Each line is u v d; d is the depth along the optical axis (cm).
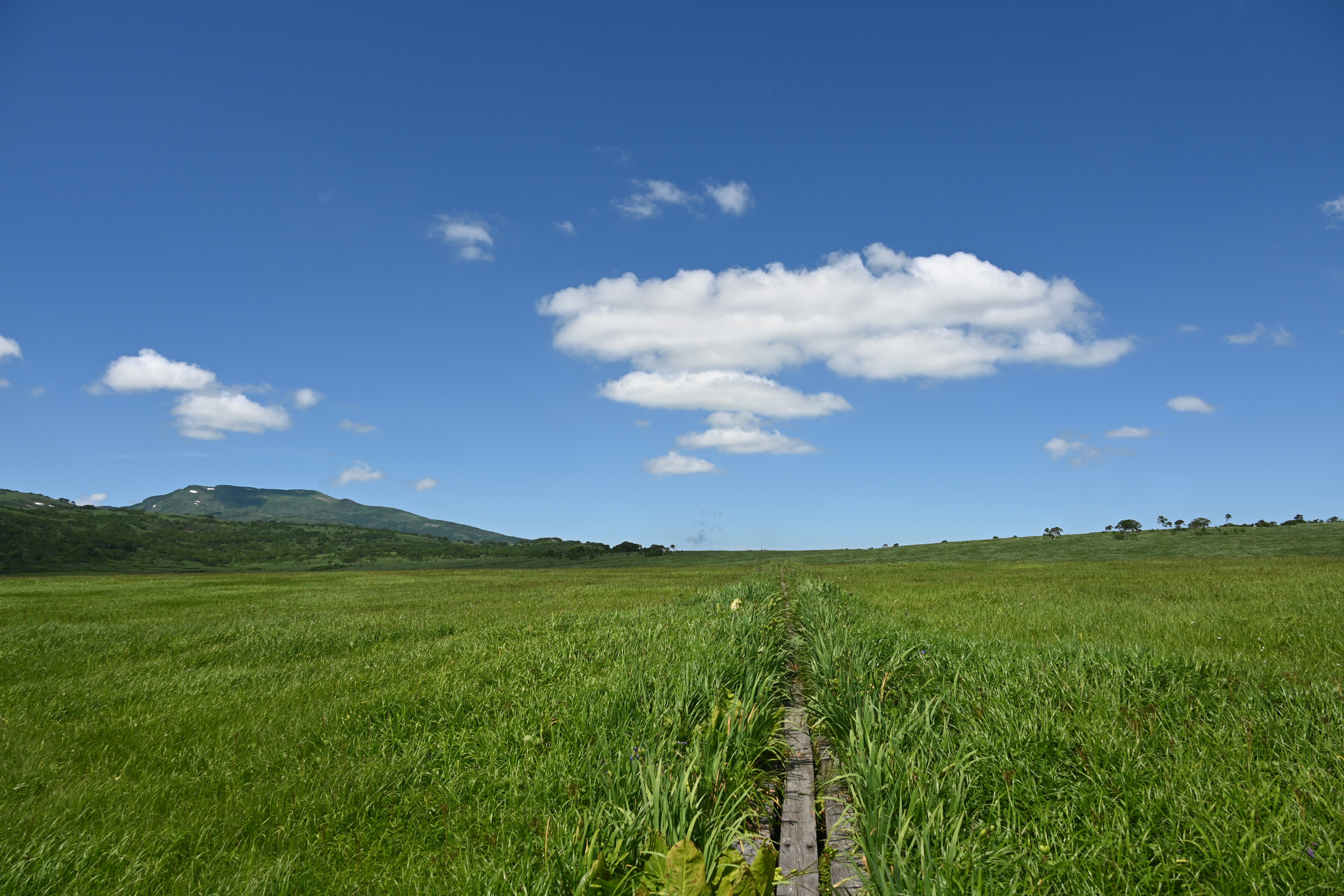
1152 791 382
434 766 515
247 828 423
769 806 433
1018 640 962
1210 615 1185
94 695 788
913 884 301
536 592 2786
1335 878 297
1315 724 471
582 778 448
